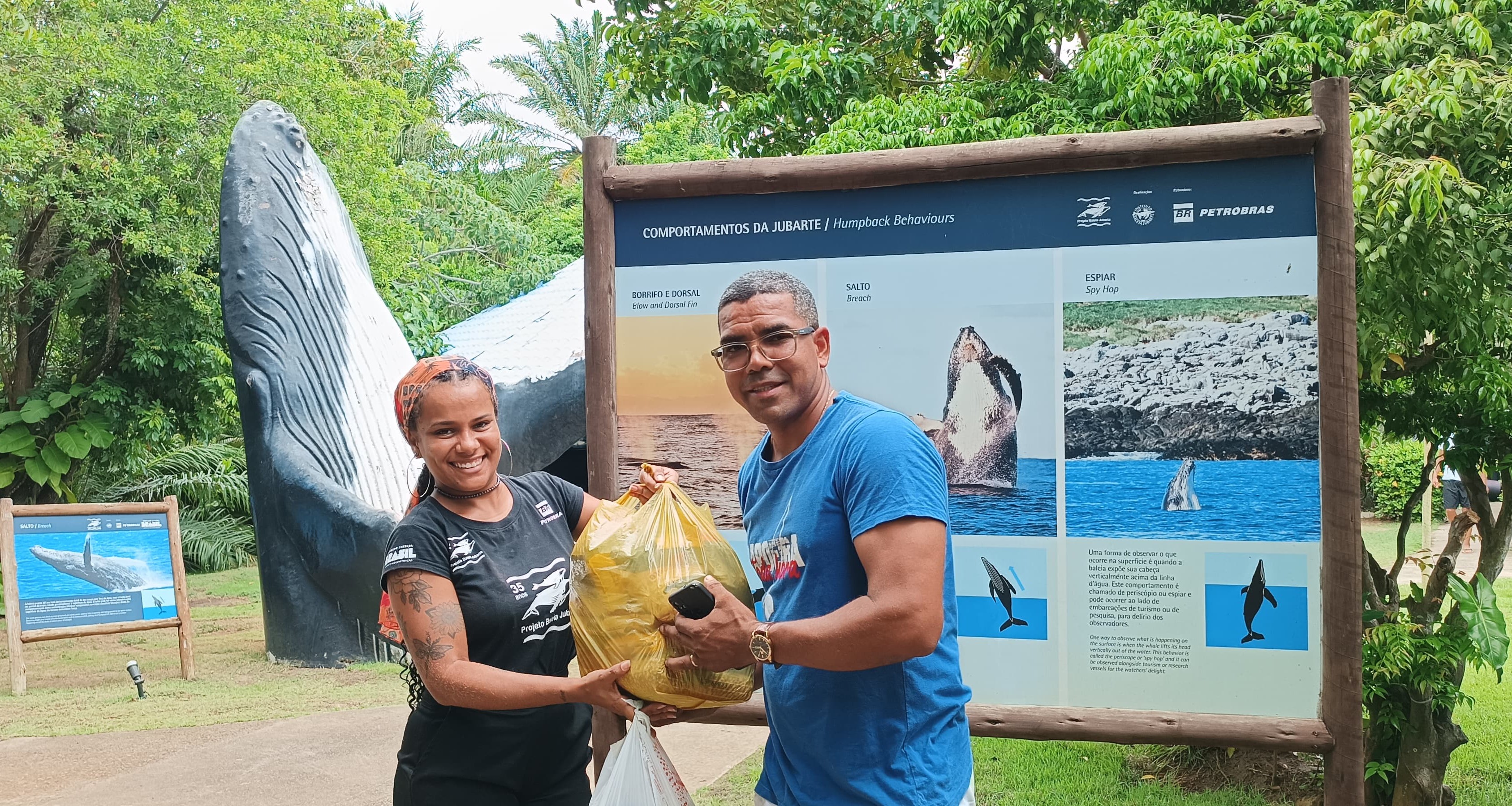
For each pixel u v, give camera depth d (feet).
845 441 6.95
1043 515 10.41
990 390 10.51
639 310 11.23
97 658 28.71
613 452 11.18
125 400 47.42
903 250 10.68
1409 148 13.44
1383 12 16.30
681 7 32.32
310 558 26.53
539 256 83.76
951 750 7.08
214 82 43.91
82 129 45.42
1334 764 9.64
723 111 34.30
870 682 6.95
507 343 33.65
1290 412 9.88
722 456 11.12
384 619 9.00
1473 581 12.75
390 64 67.36
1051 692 10.41
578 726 8.72
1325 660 9.71
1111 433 10.27
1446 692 13.28
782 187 10.82
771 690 7.50
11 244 44.32
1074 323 10.32
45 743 19.48
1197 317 10.07
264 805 15.75
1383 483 53.57
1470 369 14.14
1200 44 19.83
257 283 28.22
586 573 7.64
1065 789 15.42
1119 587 10.27
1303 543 9.86
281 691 23.47
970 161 10.36
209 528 52.06
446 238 79.15
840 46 31.30
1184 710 10.11
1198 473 10.09
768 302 7.34
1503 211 13.55
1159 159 10.00
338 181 50.16
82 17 44.78
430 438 8.11
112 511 25.34
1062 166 10.22
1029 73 26.14
